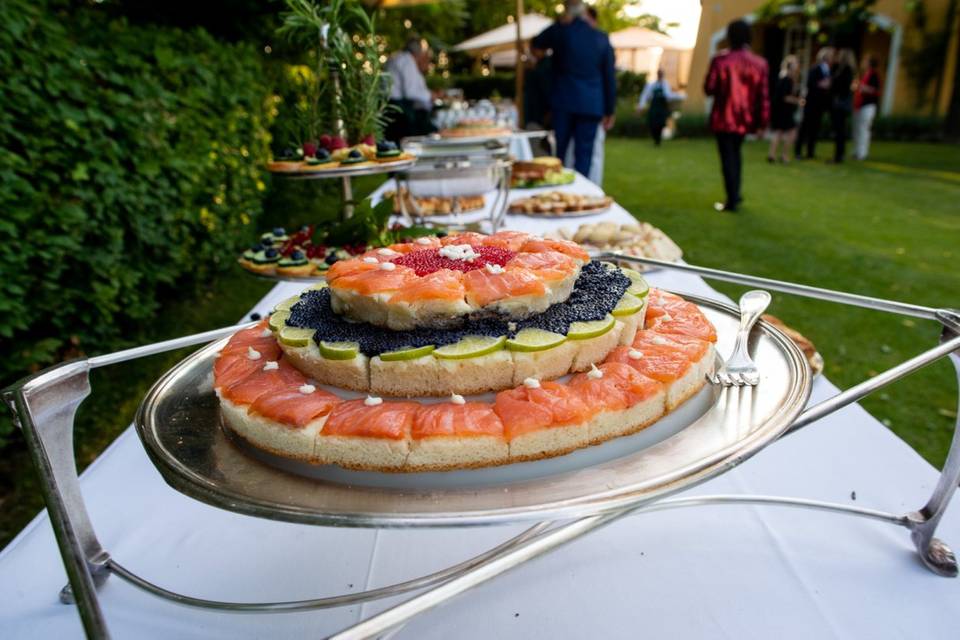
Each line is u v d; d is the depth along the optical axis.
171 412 1.18
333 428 0.97
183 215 4.17
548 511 0.77
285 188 7.20
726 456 0.87
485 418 0.97
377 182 9.57
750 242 6.35
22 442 3.19
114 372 3.85
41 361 3.07
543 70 7.90
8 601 1.10
